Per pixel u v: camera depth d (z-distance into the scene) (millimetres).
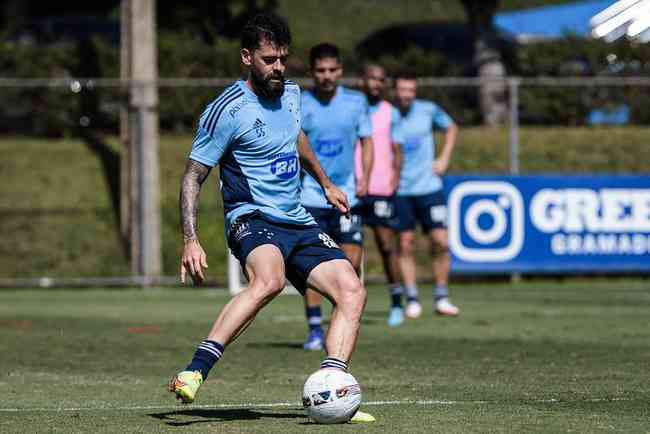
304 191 39875
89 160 87188
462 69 92625
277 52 24125
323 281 24172
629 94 84062
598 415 24688
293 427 23188
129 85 73375
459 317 52656
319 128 39500
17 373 33875
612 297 63844
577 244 70625
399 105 53375
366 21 125750
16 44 91125
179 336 45031
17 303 63219
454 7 135750
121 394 29125
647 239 71062
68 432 22953
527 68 87812
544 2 145000
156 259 74438
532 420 23969
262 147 24406
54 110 90062
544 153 83312
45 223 80500
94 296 68500
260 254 23875
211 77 85625
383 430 22703
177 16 98812
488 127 85875
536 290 69062
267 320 52656
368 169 40562
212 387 30328
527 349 39188
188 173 24297
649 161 82750
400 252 53312
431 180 53469
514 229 70188
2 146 88375
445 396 28000
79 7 139125
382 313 55938
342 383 23281
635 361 35531
